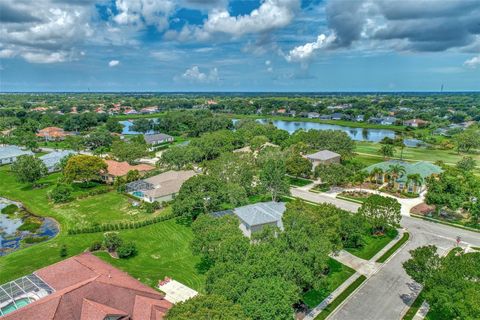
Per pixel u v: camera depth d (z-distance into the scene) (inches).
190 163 4028.1
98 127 7696.9
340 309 1530.5
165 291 1689.2
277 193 2886.3
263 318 1127.6
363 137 7057.1
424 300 1579.7
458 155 5017.2
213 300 1125.7
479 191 2591.0
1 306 1408.7
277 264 1343.5
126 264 1974.7
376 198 2285.9
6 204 3065.9
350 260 1967.3
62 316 1273.4
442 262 1421.0
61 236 2362.2
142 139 5452.8
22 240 2332.7
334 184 3412.9
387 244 2167.8
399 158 4758.9
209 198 2509.8
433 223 2508.6
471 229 2388.0
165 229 2465.6
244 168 2923.2
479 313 1111.6
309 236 1589.6
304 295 1628.9
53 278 1569.9
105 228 2444.6
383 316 1485.0
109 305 1359.5
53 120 7849.4
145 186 3142.2
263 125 6136.8
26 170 3405.5
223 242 1528.1
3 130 6850.4
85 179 3496.6
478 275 1273.4
